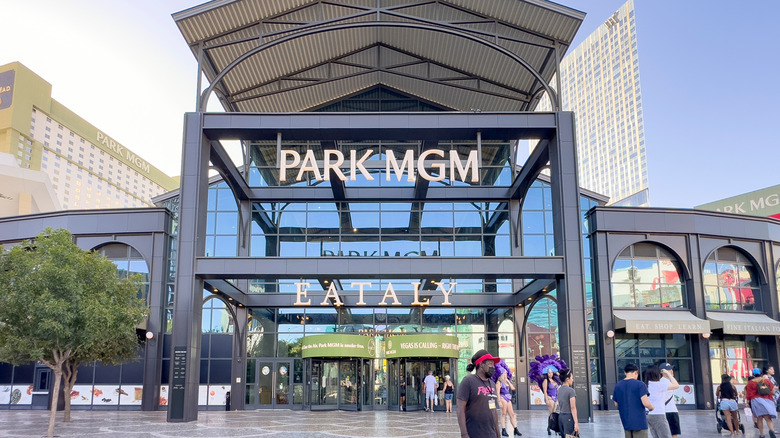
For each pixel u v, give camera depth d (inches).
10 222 1362.0
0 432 812.0
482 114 973.2
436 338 1241.4
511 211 1326.3
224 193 1381.6
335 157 1385.3
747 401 710.5
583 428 801.6
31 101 7081.7
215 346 1323.8
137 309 922.1
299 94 1364.4
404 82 1407.5
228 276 954.1
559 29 1095.6
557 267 938.1
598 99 7662.4
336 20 1004.6
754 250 1359.5
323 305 1318.9
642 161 6732.3
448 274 941.2
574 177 951.0
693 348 1280.8
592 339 1286.9
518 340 1312.7
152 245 1311.5
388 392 1290.6
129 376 1283.2
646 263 1315.2
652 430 452.1
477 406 307.1
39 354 759.7
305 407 1288.1
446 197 1306.6
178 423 909.2
